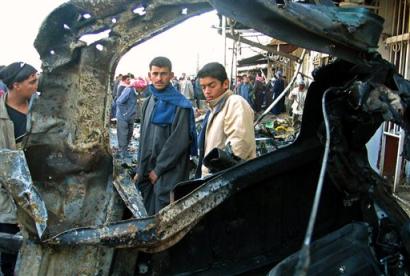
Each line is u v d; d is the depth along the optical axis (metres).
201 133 3.65
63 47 1.98
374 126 2.24
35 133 2.07
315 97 2.46
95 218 2.18
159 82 3.87
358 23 1.92
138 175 3.98
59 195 2.12
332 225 2.65
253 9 1.67
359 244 2.24
